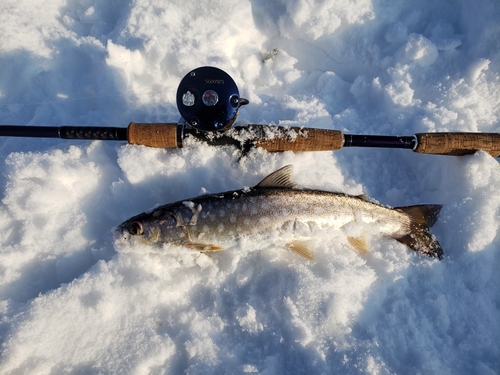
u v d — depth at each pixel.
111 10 0.50
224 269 0.40
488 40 0.46
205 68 0.38
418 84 0.48
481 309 0.40
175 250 0.39
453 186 0.44
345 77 0.51
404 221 0.42
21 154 0.43
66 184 0.43
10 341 0.35
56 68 0.49
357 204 0.40
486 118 0.46
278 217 0.39
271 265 0.41
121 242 0.39
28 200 0.41
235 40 0.51
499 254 0.42
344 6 0.48
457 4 0.48
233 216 0.38
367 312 0.39
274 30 0.52
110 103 0.47
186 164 0.43
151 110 0.47
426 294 0.41
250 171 0.43
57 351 0.36
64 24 0.50
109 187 0.44
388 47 0.49
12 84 0.48
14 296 0.39
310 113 0.47
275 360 0.37
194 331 0.37
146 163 0.42
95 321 0.38
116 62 0.46
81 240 0.42
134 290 0.39
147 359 0.36
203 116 0.37
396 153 0.47
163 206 0.39
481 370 0.37
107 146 0.44
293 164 0.44
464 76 0.47
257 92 0.51
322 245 0.41
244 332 0.38
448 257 0.42
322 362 0.36
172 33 0.49
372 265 0.41
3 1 0.48
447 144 0.42
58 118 0.47
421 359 0.37
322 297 0.38
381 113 0.48
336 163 0.47
